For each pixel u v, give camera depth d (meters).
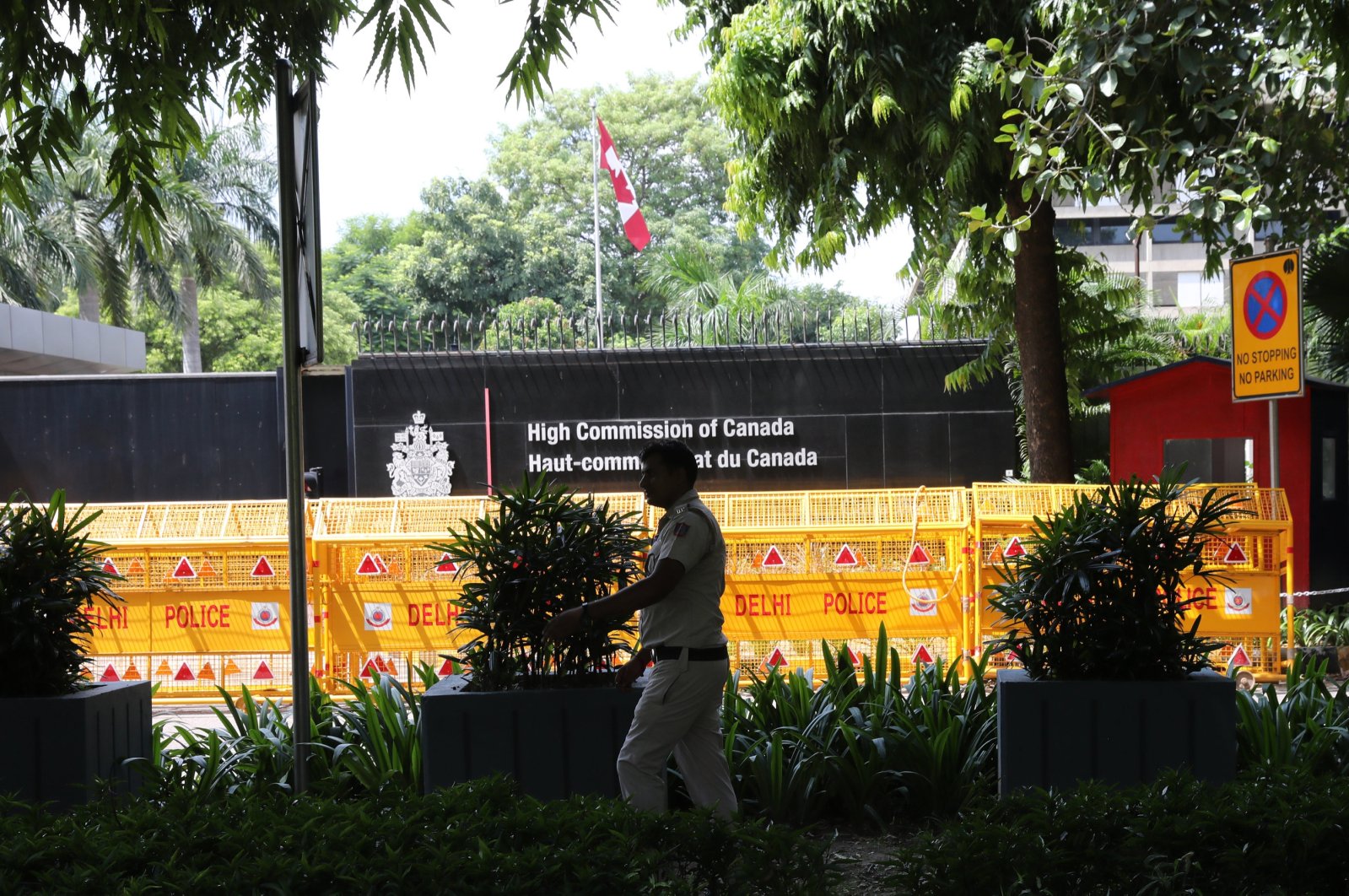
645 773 4.85
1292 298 8.26
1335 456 13.10
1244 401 8.70
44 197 37.62
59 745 5.25
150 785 4.91
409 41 4.74
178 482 16.86
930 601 10.27
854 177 13.15
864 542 10.28
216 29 5.30
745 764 5.83
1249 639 10.13
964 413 16.02
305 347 4.74
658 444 5.05
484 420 16.05
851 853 5.32
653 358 16.11
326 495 16.75
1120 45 8.82
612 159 31.30
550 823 3.53
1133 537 5.20
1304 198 10.48
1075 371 17.59
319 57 5.45
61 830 3.66
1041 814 3.52
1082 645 5.25
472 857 3.28
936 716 6.23
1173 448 13.73
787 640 10.30
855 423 16.06
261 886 3.19
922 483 16.02
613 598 4.84
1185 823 3.43
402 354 16.09
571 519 5.48
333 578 10.36
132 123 5.03
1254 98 9.66
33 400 16.86
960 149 11.97
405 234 69.00
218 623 10.52
